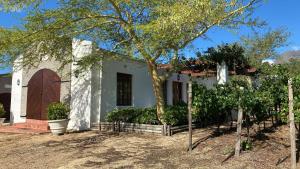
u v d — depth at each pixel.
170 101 19.67
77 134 12.99
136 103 16.97
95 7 10.99
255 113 10.29
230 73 18.28
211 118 13.93
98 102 14.38
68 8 10.41
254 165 7.78
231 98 9.84
